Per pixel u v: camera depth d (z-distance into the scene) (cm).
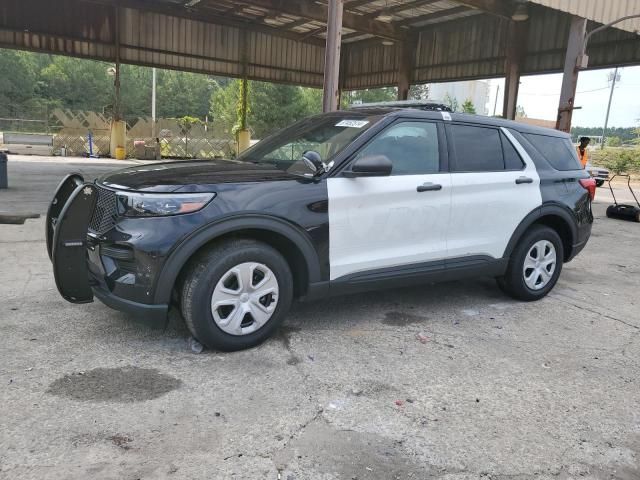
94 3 2222
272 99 4762
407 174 447
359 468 266
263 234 401
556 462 281
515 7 1783
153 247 350
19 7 2112
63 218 377
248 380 349
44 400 312
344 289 425
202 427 293
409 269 453
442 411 325
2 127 3475
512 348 428
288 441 285
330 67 965
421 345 423
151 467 258
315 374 363
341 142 436
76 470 253
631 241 974
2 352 372
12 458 259
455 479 263
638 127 6091
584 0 1340
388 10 2114
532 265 541
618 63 1842
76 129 2747
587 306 550
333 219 407
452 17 2231
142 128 2866
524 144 535
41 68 7244
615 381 377
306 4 1995
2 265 587
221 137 2997
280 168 438
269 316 396
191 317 368
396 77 2611
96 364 361
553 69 1972
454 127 487
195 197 361
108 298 370
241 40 2597
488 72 2197
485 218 492
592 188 588
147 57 2411
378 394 341
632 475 274
